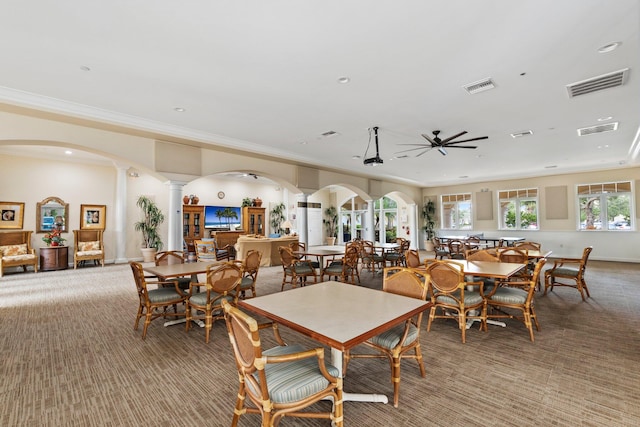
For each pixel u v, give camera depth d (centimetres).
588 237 966
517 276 469
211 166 634
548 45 284
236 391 240
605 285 596
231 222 1199
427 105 432
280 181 808
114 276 710
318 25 256
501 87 375
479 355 297
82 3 227
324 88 376
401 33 267
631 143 648
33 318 414
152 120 490
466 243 810
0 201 754
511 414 208
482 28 259
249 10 237
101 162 883
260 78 349
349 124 514
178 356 300
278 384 167
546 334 348
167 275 351
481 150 709
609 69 330
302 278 591
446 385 244
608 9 234
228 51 294
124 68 325
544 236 1048
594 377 254
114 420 206
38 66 319
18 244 764
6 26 253
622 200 920
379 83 363
